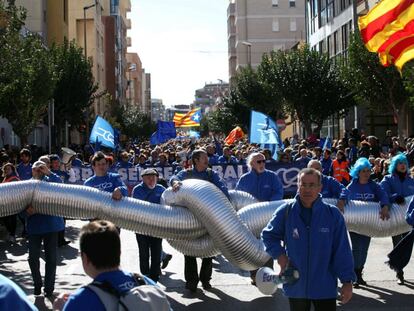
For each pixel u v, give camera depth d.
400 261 8.68
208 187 8.50
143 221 8.72
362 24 10.62
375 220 9.13
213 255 8.95
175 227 8.61
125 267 11.09
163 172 19.78
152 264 9.63
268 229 5.71
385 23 10.35
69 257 12.49
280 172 17.64
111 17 89.38
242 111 62.25
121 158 19.91
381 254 12.20
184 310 8.35
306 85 43.22
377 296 8.88
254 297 9.00
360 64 31.55
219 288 9.62
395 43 10.46
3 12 22.64
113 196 8.88
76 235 15.51
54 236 9.13
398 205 9.31
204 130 132.12
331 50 50.25
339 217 5.57
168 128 36.91
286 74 43.69
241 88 57.19
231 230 8.25
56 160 16.06
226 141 34.97
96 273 3.60
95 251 3.57
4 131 37.34
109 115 67.38
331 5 49.84
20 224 18.23
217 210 8.30
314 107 43.78
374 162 16.55
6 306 3.03
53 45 45.84
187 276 9.41
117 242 3.62
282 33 111.00
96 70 74.69
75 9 73.19
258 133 18.67
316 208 5.54
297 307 5.60
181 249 8.95
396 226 9.20
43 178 10.26
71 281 10.26
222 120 73.38
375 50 10.67
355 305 8.39
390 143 31.69
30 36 32.94
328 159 20.05
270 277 5.05
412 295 8.90
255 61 110.62
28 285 10.08
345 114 44.28
